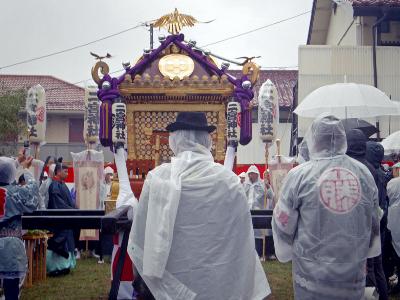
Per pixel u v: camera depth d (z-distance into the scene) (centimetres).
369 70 1630
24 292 799
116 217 457
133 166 677
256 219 520
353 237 421
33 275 873
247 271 374
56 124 2542
